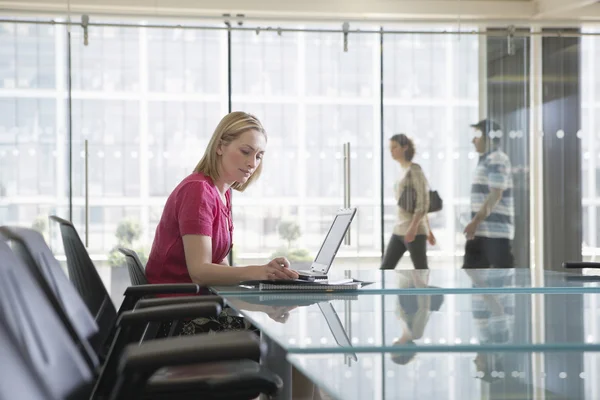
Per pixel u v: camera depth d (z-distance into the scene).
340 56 6.02
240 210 5.95
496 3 6.09
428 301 2.10
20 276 1.23
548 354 1.48
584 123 6.20
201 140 5.89
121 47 5.78
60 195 5.71
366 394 1.17
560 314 1.76
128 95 5.79
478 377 1.25
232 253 5.93
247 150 2.93
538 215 6.16
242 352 1.14
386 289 2.44
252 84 5.95
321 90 6.01
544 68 6.14
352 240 6.02
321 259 2.96
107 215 5.76
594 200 6.22
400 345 1.28
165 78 5.85
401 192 6.05
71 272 2.36
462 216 6.09
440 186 6.07
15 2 5.50
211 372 1.79
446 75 6.07
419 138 6.07
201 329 2.68
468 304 2.00
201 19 5.73
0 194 5.64
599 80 6.19
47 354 1.20
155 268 2.88
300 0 5.82
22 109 5.67
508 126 6.12
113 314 2.39
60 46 5.70
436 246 6.06
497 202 6.12
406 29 6.03
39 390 1.05
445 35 6.07
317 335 1.42
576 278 2.96
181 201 2.80
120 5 5.62
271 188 5.97
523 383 1.20
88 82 5.74
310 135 6.00
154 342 1.20
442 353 1.50
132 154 5.80
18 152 5.66
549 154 6.16
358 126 6.04
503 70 6.11
